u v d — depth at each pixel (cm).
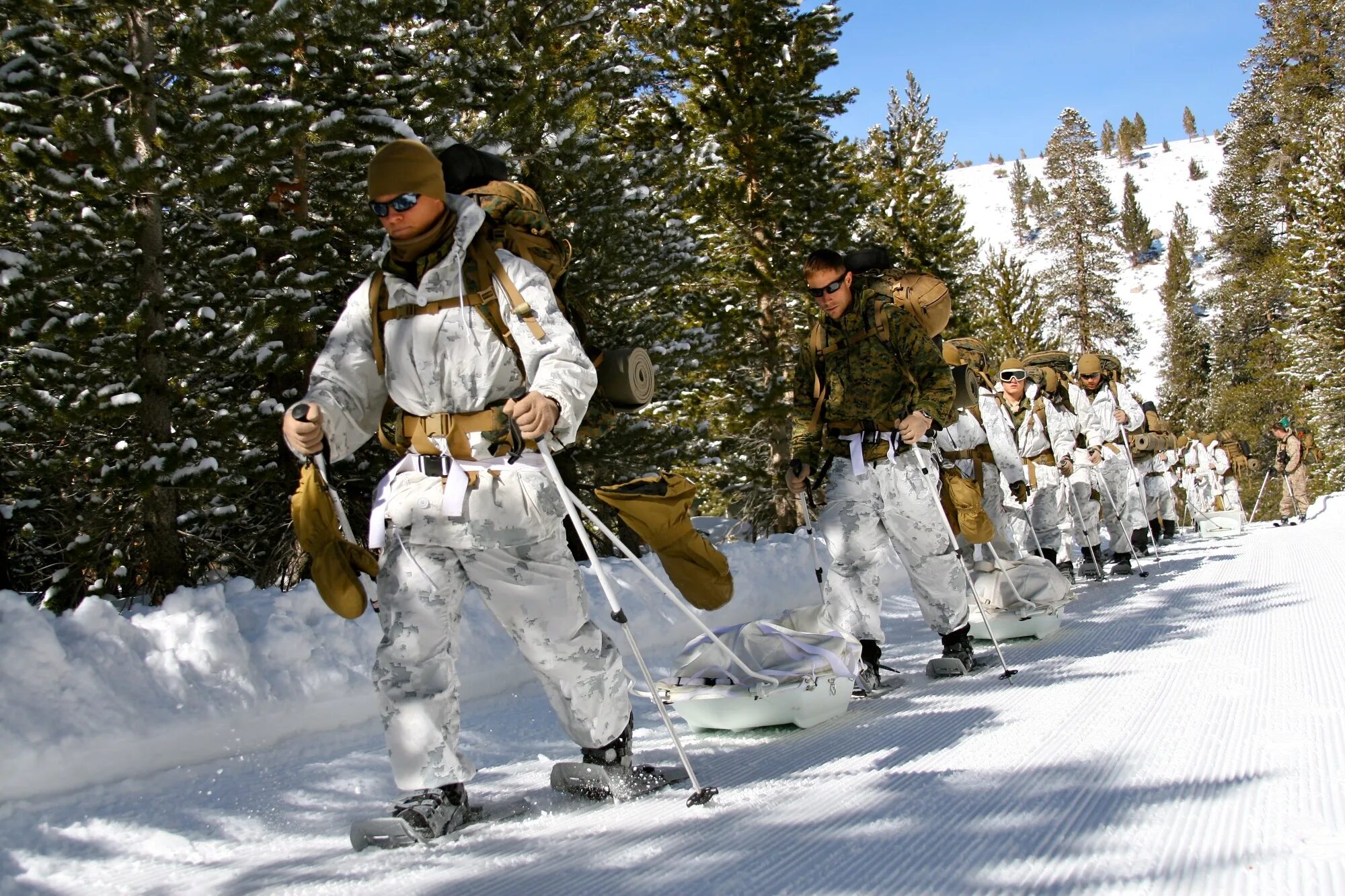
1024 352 3083
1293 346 3084
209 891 233
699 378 1516
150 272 676
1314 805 229
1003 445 767
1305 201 2914
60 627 349
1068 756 292
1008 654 523
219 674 370
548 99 948
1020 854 209
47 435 714
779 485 1656
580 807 281
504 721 423
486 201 269
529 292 264
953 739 329
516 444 258
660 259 1159
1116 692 391
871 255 506
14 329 614
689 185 1336
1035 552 892
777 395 1578
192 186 674
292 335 779
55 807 301
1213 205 6222
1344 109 2922
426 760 262
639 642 597
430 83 840
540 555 272
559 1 980
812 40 1598
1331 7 5094
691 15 1570
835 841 225
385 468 853
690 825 249
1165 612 632
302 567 807
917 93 2439
